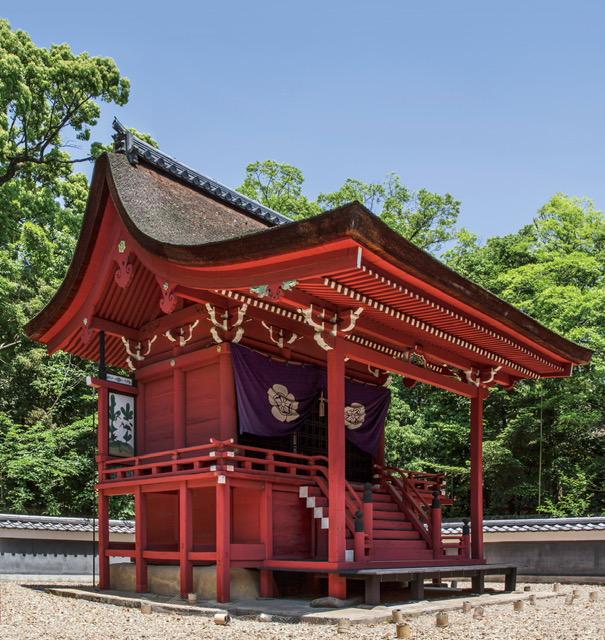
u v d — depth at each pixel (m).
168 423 14.33
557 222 31.33
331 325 11.93
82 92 27.42
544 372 17.22
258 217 18.16
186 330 13.95
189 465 13.43
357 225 9.02
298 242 9.68
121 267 13.47
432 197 40.38
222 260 10.74
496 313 12.87
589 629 8.82
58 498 26.00
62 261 28.88
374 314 12.40
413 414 28.80
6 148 26.23
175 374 13.98
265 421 13.14
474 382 16.28
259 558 11.95
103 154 14.00
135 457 13.47
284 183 40.72
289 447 14.13
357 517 11.78
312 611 10.26
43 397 28.53
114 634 8.52
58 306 14.99
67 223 28.28
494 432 29.02
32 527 17.69
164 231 12.98
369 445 15.83
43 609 10.38
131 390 14.81
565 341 15.65
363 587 12.80
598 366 23.66
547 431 27.14
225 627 9.28
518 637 8.22
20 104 24.92
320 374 14.34
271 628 9.20
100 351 14.63
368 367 16.59
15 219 26.89
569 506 24.14
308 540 12.91
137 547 13.22
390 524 14.02
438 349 14.92
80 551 18.86
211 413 13.37
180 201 15.09
